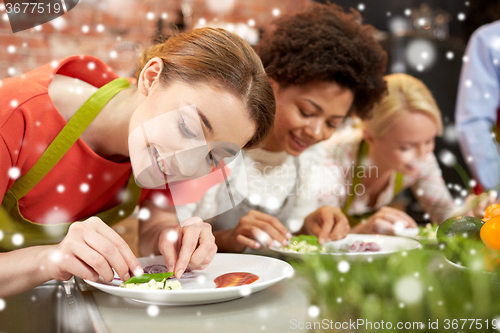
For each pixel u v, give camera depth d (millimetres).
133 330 447
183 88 691
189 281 658
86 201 929
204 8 2672
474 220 649
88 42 2455
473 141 1663
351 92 1186
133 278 596
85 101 864
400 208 1794
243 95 694
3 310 605
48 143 812
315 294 450
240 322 472
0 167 720
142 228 1047
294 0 2846
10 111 747
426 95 1559
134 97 855
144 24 2549
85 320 484
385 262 467
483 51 1680
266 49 1240
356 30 1286
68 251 581
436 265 628
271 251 982
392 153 1552
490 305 367
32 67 2375
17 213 833
